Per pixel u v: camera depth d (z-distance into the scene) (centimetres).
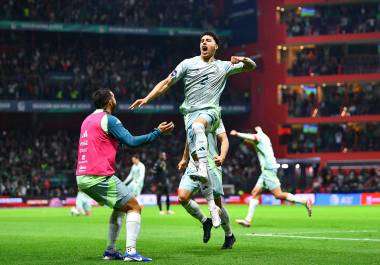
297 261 1231
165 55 7712
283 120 7019
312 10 7169
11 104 6500
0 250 1555
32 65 6919
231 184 6612
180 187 1427
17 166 6369
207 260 1253
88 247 1617
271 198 6131
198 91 1388
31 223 2967
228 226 1497
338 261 1230
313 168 6806
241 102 7262
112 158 1259
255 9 7269
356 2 7100
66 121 7269
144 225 2670
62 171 6425
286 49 7162
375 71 6988
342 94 7131
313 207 5084
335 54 7188
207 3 7794
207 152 1371
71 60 7144
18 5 6856
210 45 1390
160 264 1189
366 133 6969
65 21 7031
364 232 2127
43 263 1241
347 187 6362
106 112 1290
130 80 7162
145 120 7419
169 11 7538
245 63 1407
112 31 7125
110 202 1252
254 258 1288
